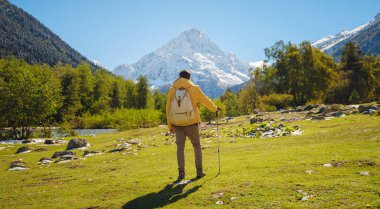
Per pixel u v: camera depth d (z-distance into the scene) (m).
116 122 81.00
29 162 16.84
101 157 16.05
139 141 23.55
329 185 6.73
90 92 131.00
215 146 16.83
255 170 8.88
